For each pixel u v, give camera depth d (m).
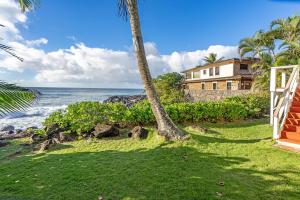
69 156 6.43
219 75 33.88
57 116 9.41
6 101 3.10
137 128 8.17
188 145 6.86
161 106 7.55
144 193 4.15
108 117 9.15
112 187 4.43
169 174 4.96
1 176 5.23
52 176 5.07
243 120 11.39
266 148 6.70
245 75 28.84
